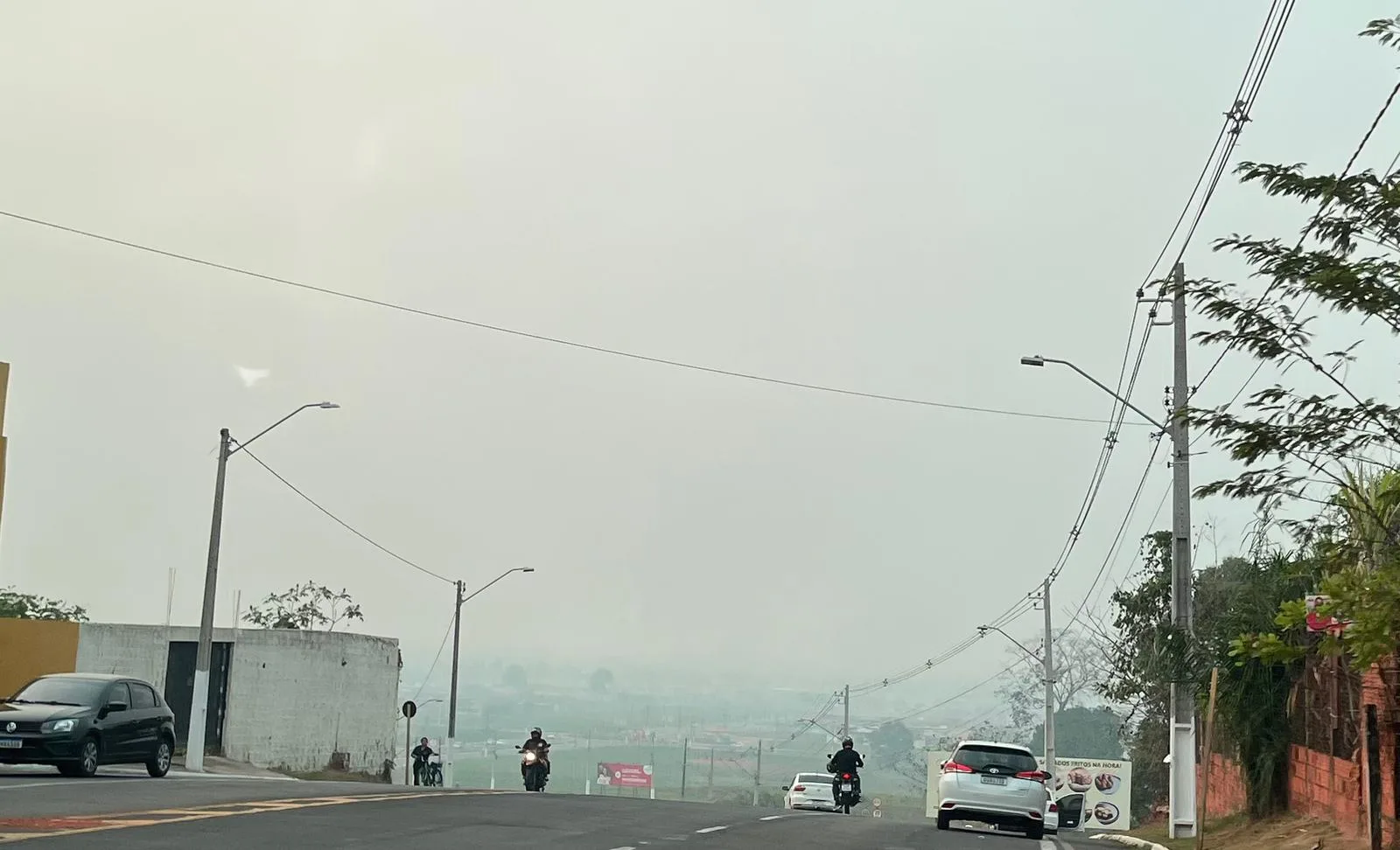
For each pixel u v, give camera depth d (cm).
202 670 3672
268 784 2620
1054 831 4050
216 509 3741
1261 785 2298
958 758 2627
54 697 2569
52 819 1560
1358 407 1300
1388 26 1302
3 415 3747
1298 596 2250
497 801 2275
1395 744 1653
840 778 3828
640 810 2358
